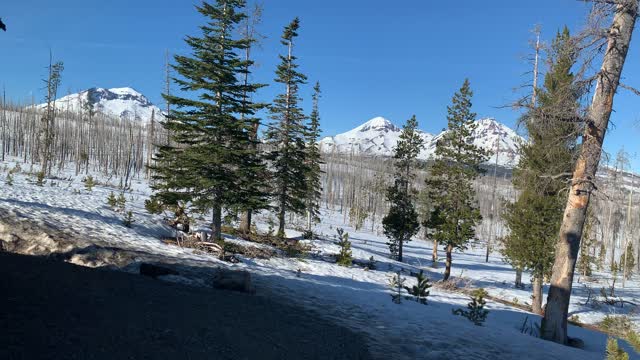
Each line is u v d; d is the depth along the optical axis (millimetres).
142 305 7766
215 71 19094
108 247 13602
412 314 11750
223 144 19688
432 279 28031
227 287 11484
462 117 31516
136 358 4996
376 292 15742
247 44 20125
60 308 6543
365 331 9117
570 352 9289
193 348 5797
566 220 11500
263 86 19969
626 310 28000
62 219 16016
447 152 31766
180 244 17562
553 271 11703
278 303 10727
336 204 104438
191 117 18875
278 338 7297
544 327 11648
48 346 4863
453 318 12094
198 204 18938
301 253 23688
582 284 38875
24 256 11250
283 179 29453
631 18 10414
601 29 10242
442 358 7785
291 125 29812
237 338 6750
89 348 5035
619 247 77750
